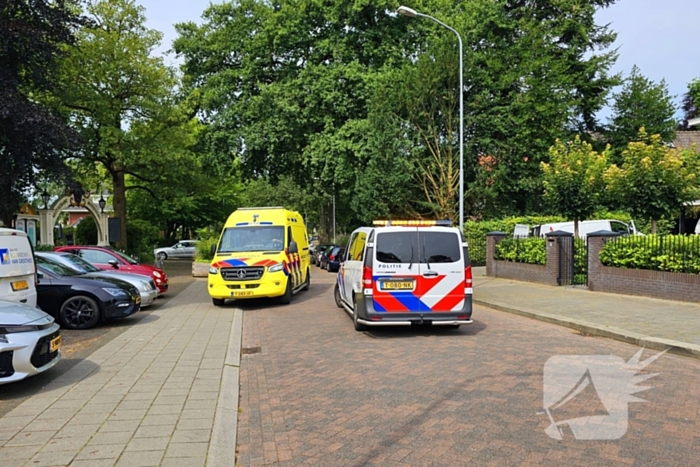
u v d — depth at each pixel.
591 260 14.86
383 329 10.27
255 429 5.12
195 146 29.59
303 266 17.50
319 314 12.59
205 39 30.48
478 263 25.80
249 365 7.79
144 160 24.39
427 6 28.77
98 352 8.36
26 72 15.48
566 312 11.31
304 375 7.02
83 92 23.03
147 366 7.42
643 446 4.43
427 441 4.61
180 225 50.50
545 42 28.11
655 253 12.96
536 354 7.83
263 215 15.84
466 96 25.47
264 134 27.20
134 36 25.06
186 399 5.86
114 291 10.88
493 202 26.97
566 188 18.59
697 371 6.85
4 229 8.04
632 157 17.31
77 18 16.73
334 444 4.63
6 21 14.00
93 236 31.77
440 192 24.61
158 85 25.28
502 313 12.32
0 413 5.38
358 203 25.50
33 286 8.62
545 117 26.28
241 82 29.94
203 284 21.34
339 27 28.36
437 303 9.45
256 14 29.88
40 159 14.85
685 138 33.69
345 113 26.91
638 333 8.83
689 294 12.04
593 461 4.15
